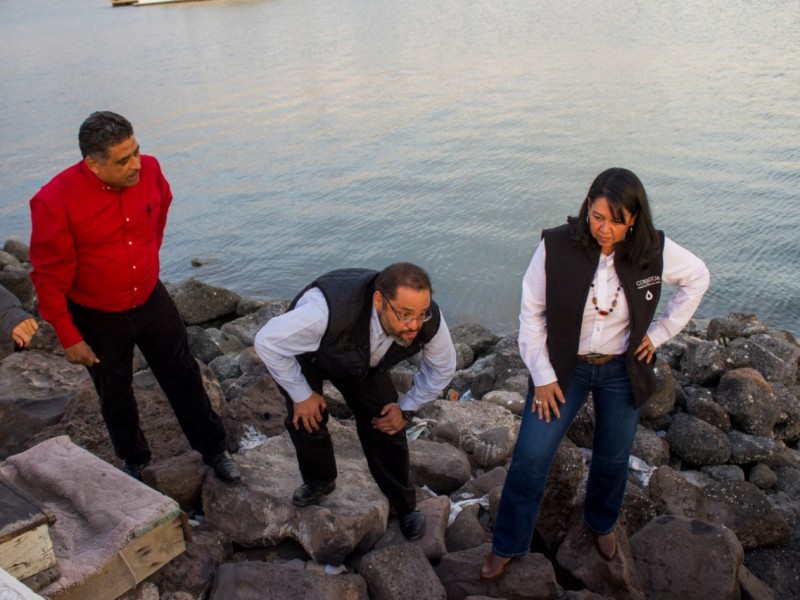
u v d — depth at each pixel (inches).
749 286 388.5
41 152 738.8
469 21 1464.1
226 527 149.7
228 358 282.7
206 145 725.3
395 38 1349.7
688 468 216.1
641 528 155.3
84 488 138.2
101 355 145.5
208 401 156.9
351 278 124.8
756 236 436.1
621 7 1428.4
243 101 918.4
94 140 126.6
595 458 137.0
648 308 123.5
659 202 487.8
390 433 137.5
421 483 176.7
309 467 144.6
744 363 257.3
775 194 490.3
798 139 590.9
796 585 155.9
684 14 1264.8
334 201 548.1
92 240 134.4
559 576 149.4
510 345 295.9
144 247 141.4
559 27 1283.2
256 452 168.7
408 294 113.3
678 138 617.9
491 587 137.2
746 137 605.3
